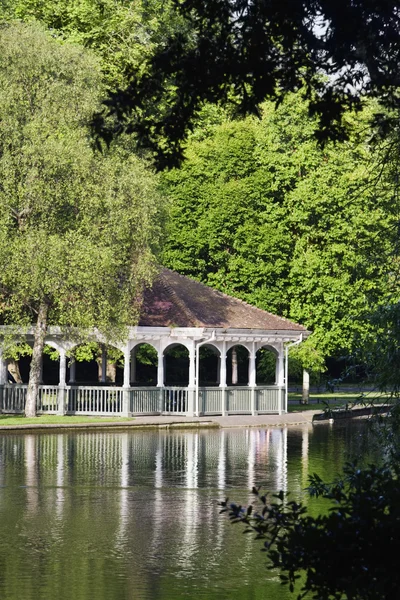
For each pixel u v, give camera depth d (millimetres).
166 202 51188
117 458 35062
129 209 48031
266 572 17625
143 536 20859
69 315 47344
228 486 28156
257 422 52625
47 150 46156
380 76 12031
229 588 16328
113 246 47719
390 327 19562
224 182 65312
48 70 47781
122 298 48438
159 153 12617
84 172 46781
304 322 64250
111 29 62781
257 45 11750
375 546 9266
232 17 11906
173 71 12039
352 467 10383
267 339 56594
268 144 64250
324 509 23234
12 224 48031
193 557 18812
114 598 15523
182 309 54312
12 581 16688
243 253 64688
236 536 20984
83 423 47250
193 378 53656
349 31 11562
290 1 11414
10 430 44875
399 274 20797
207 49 11891
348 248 62250
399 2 11289
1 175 47094
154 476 30297
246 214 64375
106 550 19422
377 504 9523
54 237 46188
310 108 12656
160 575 17266
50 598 15508
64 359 52094
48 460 34062
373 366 20094
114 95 12289
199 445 40531
